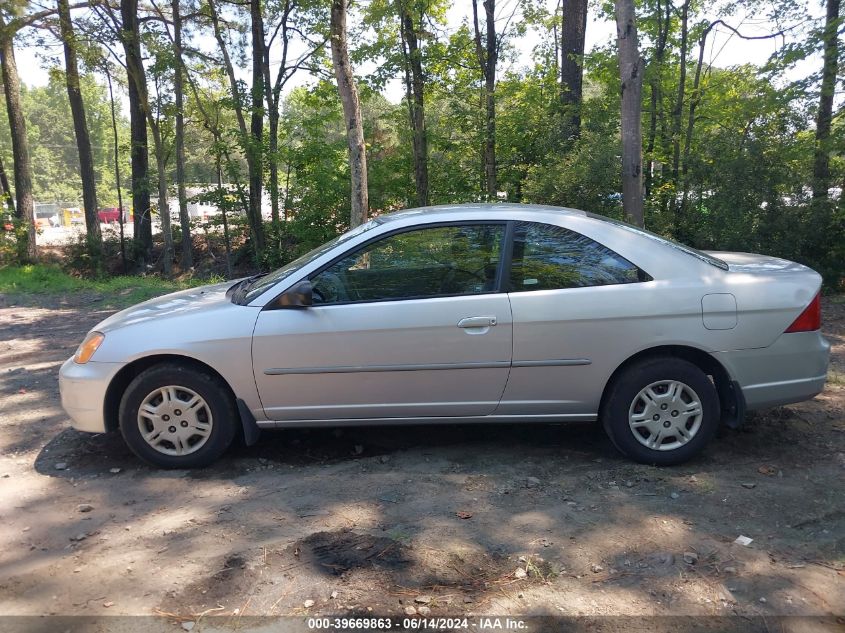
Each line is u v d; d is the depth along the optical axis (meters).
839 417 4.84
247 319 4.09
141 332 4.14
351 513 3.57
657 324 3.96
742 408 4.03
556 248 4.10
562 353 4.00
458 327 4.00
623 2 8.74
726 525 3.36
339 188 16.83
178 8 18.02
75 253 21.86
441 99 15.74
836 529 3.29
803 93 11.67
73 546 3.27
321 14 16.30
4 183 23.33
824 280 11.27
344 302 4.10
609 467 4.12
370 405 4.13
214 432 4.17
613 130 13.26
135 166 22.52
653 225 11.79
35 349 8.24
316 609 2.72
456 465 4.23
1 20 18.56
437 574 2.96
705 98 14.70
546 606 2.72
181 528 3.44
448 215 4.21
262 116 18.25
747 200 11.38
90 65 19.36
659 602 2.74
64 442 4.74
